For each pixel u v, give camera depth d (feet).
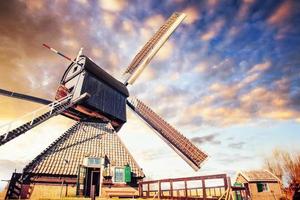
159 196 41.81
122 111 71.26
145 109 69.26
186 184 36.14
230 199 27.14
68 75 66.95
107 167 51.34
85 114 63.67
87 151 53.42
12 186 42.27
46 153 49.55
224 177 28.78
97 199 37.40
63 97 57.52
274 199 83.41
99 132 61.67
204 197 31.27
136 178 52.85
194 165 49.73
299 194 60.34
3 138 36.40
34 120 43.73
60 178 46.16
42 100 60.75
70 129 59.26
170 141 56.39
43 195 43.60
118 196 47.42
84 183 47.85
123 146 59.88
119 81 77.61
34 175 44.75
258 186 86.89
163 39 80.53
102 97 64.34
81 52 65.00
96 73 63.46
